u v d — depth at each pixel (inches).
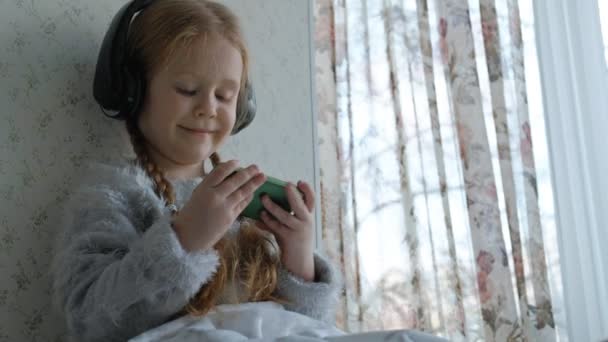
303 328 32.5
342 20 84.4
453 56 83.6
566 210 83.7
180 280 29.1
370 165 81.3
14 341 36.0
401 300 78.3
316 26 83.6
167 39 36.2
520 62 85.0
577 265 82.1
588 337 80.3
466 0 85.0
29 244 37.5
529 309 78.0
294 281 37.6
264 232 39.5
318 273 39.4
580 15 88.9
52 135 39.5
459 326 77.0
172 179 39.1
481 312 77.2
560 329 82.7
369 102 83.0
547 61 87.3
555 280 83.9
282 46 57.1
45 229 38.3
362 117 82.8
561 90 86.9
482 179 80.1
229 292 35.0
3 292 36.0
